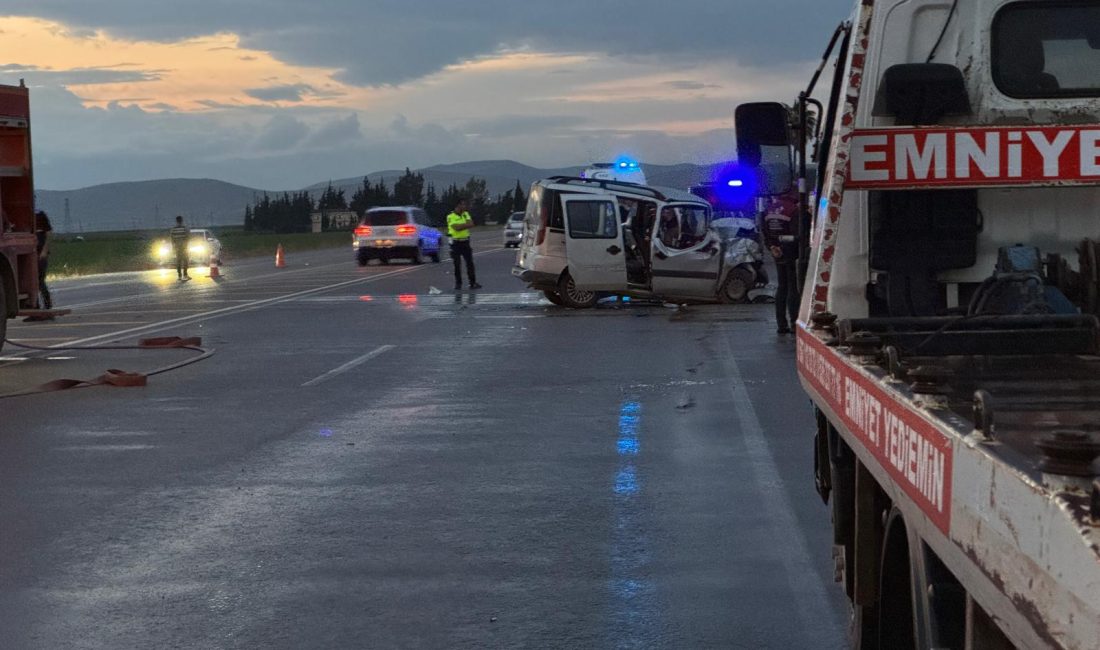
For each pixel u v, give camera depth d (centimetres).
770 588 587
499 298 2539
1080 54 520
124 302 2683
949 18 524
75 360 1551
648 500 765
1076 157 480
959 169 488
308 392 1248
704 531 690
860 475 409
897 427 299
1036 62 522
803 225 643
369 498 779
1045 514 186
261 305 2452
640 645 513
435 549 659
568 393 1213
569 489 798
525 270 2261
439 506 756
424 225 4378
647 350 1565
